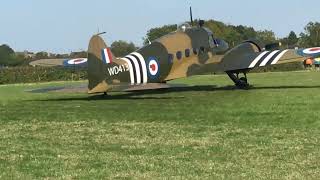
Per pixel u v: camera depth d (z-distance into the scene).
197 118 19.16
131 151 13.50
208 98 27.11
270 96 26.98
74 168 11.71
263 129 16.38
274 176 10.83
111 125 17.92
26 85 47.16
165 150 13.56
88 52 26.92
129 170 11.48
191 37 31.86
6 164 12.16
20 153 13.38
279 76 46.19
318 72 53.03
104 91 26.97
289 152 13.00
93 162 12.29
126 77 28.22
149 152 13.35
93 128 17.31
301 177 10.72
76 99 28.31
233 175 10.98
